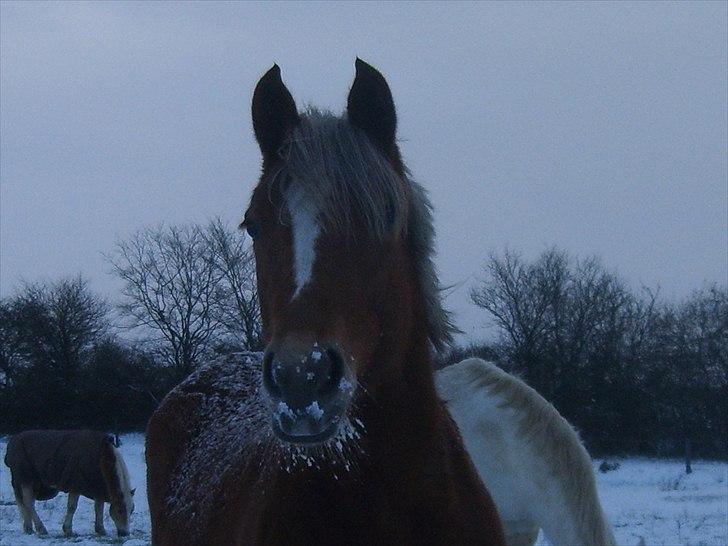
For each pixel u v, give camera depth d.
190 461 4.02
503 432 5.00
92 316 42.09
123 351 39.00
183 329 37.50
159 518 4.05
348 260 2.47
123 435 36.50
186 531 3.56
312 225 2.46
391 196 2.58
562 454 4.87
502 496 5.02
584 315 34.22
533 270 34.59
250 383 4.36
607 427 31.52
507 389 5.05
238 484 3.23
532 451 4.92
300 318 2.35
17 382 39.75
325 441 2.29
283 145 2.66
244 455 3.40
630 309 35.78
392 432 2.69
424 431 2.75
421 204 2.90
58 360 40.28
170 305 37.59
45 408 38.50
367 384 2.62
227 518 3.18
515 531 5.14
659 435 31.89
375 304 2.56
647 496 17.72
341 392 2.33
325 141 2.55
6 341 40.44
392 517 2.67
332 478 2.66
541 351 33.81
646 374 33.62
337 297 2.41
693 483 20.98
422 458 2.73
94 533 13.46
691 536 11.63
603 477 22.56
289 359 2.26
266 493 2.83
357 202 2.50
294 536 2.66
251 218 2.71
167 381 37.59
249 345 19.20
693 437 31.53
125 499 13.08
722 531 12.11
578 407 32.38
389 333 2.61
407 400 2.73
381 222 2.54
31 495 13.38
